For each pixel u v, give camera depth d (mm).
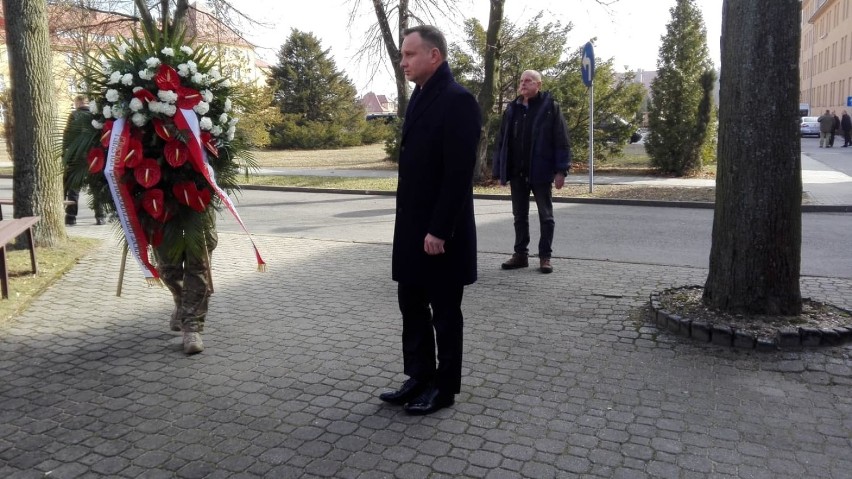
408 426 3670
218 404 3984
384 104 61094
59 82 14477
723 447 3406
